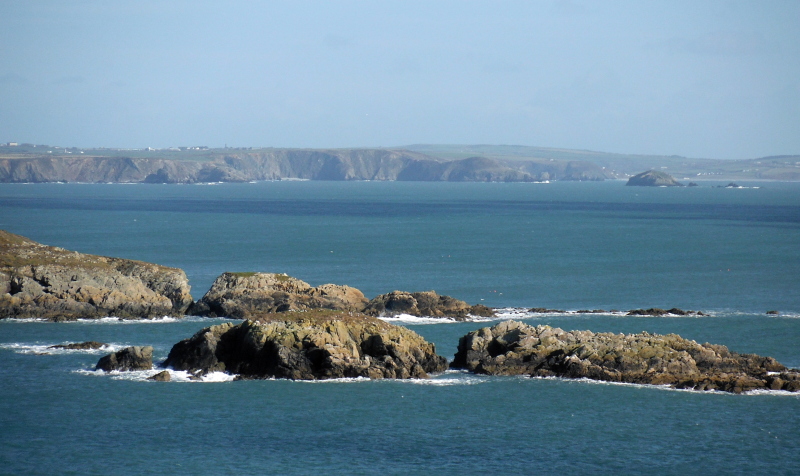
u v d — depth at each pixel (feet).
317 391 414.82
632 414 384.68
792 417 379.55
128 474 319.68
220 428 366.63
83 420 374.43
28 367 452.76
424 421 377.09
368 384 426.10
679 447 348.59
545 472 325.21
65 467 325.62
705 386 416.05
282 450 344.08
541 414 385.50
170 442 351.05
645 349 444.55
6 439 352.49
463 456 339.57
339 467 327.67
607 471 326.44
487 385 427.33
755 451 343.87
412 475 321.11
